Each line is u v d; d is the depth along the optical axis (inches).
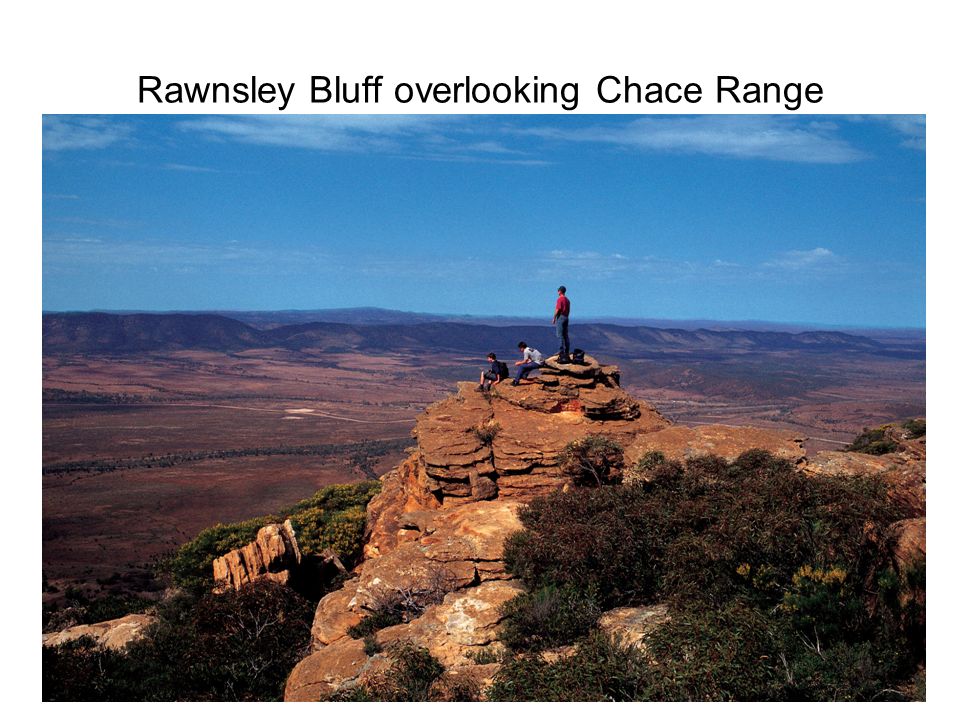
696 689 446.3
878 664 472.7
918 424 981.8
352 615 681.6
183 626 775.7
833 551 540.7
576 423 973.8
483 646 581.9
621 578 620.4
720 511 644.7
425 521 843.4
